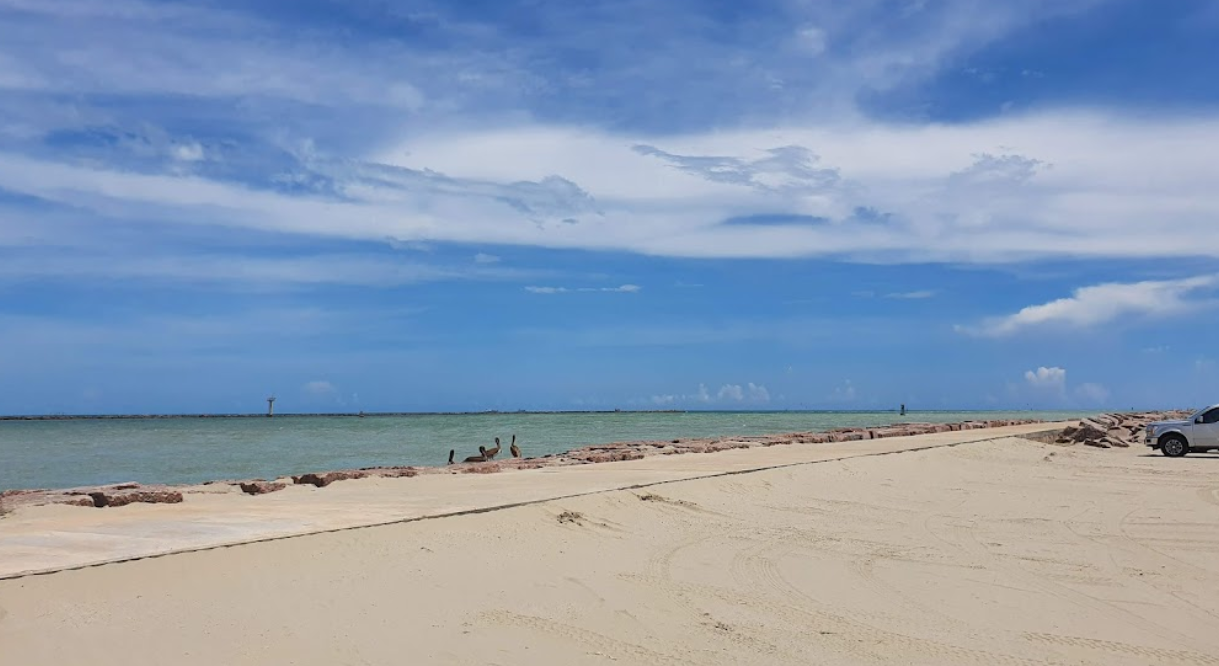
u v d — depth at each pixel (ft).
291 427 255.50
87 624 22.95
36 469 96.73
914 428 128.36
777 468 61.21
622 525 40.83
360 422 332.19
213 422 371.76
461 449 134.31
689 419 394.11
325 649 23.36
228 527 33.06
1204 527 47.37
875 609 30.27
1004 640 27.22
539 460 75.15
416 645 24.20
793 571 35.22
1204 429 88.89
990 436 110.22
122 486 48.93
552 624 26.73
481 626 26.03
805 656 25.17
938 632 27.86
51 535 31.27
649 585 31.78
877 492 59.72
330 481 52.90
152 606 24.49
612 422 302.66
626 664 23.93
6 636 21.67
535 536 36.11
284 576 27.68
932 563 37.63
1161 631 28.55
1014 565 37.55
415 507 39.81
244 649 22.86
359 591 27.45
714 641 26.16
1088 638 27.63
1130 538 44.14
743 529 43.34
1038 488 64.54
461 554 32.19
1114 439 100.32
